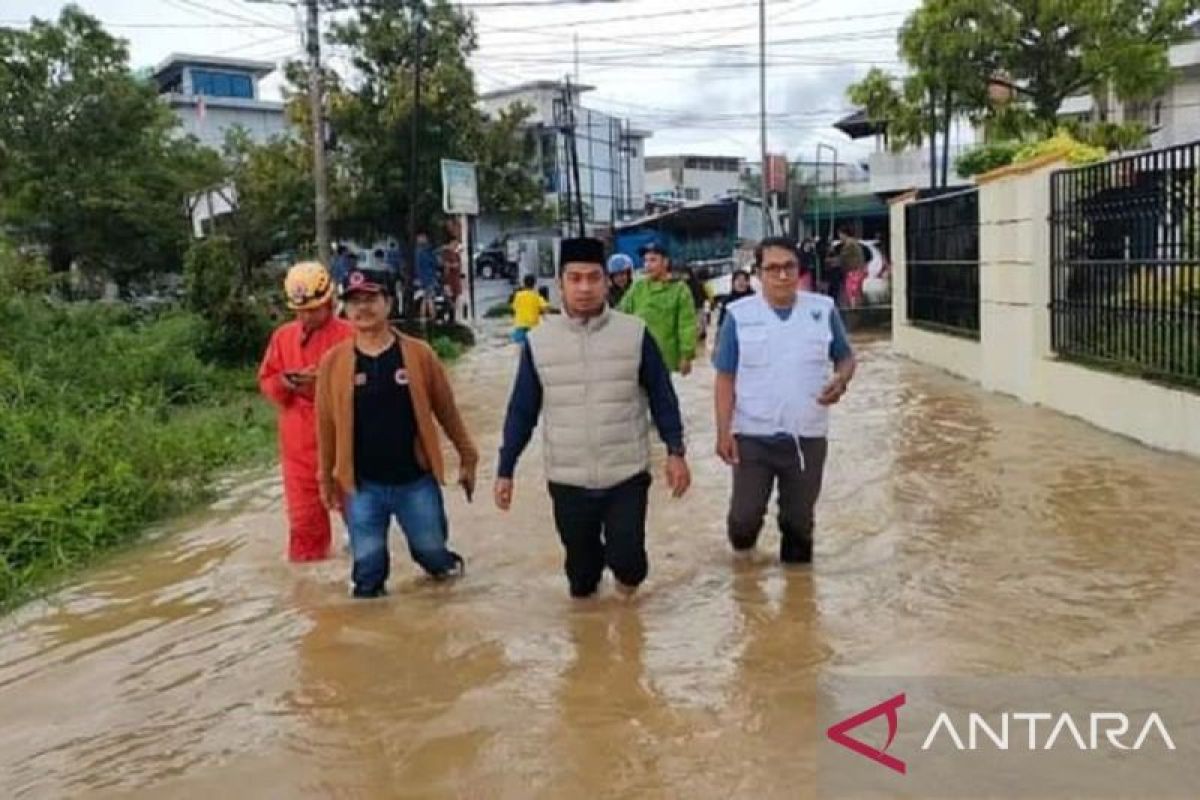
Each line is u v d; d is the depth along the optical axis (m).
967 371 14.83
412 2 30.78
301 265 6.89
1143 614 5.39
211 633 5.83
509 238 46.97
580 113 53.88
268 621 5.95
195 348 18.14
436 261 31.25
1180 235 9.20
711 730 4.31
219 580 6.84
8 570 7.03
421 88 30.56
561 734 4.34
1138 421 9.62
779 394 6.33
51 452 9.58
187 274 19.31
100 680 5.25
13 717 4.85
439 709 4.64
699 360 19.00
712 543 7.09
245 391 16.61
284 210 30.61
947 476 8.64
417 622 5.77
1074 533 6.86
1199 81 32.69
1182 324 9.14
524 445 6.05
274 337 6.99
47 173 28.95
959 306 15.60
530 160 35.22
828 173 52.41
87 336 15.49
